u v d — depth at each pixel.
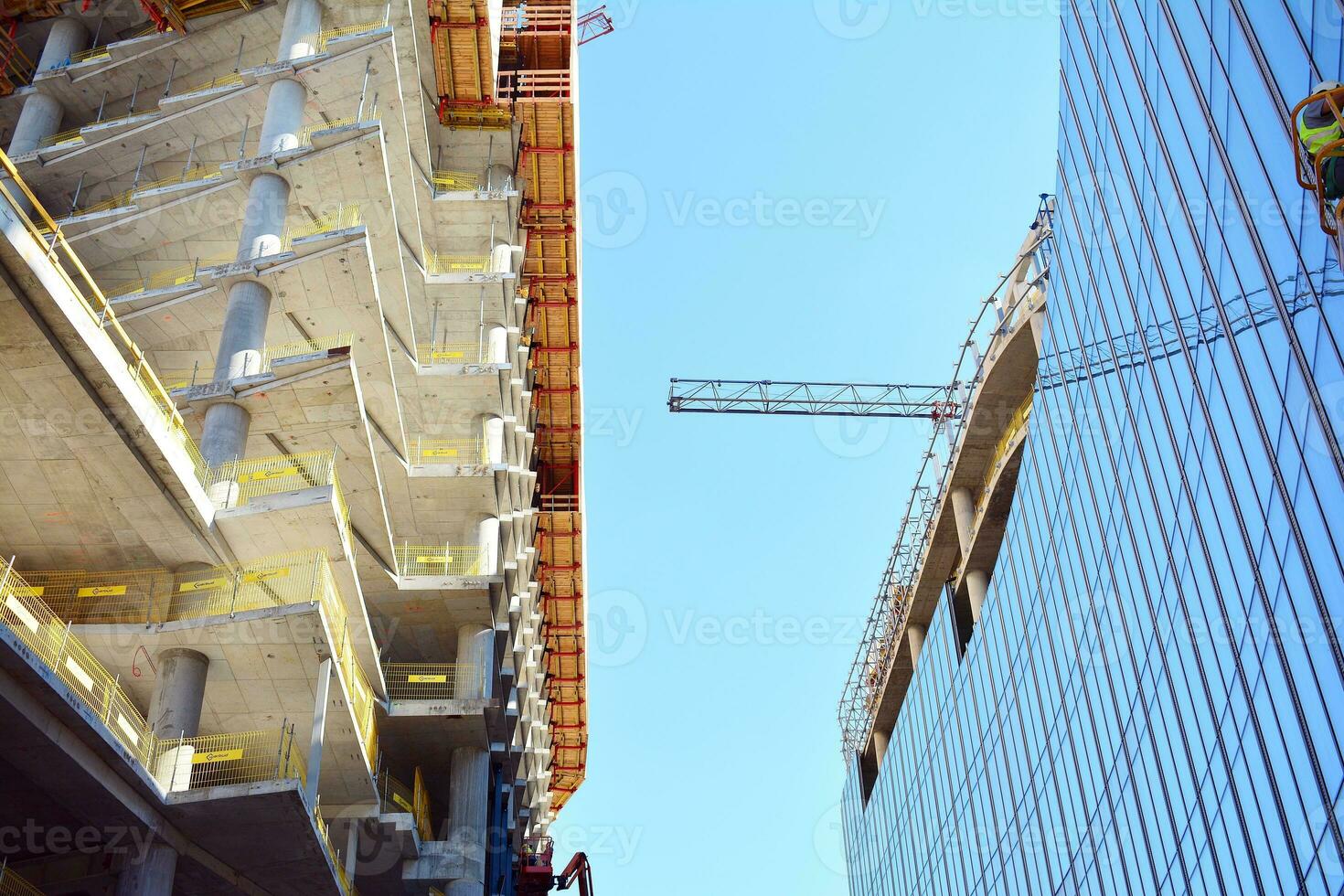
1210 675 38.38
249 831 29.56
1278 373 31.91
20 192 44.38
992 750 67.81
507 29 62.06
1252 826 35.75
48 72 48.31
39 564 33.28
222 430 34.53
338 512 33.41
